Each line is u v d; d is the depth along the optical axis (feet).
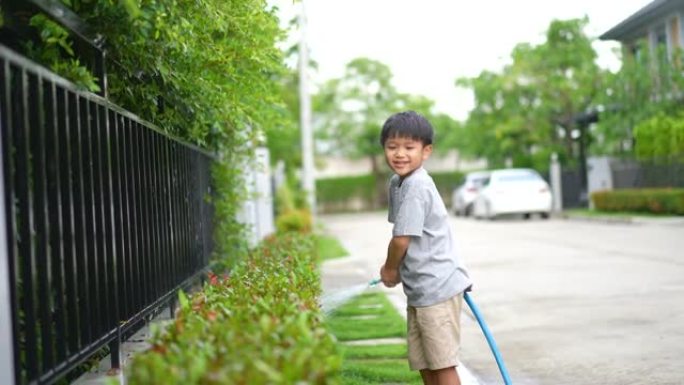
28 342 10.11
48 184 11.07
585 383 16.47
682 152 66.80
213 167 26.45
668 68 70.90
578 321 23.17
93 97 12.86
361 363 17.87
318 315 9.64
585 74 88.28
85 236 12.32
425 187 11.95
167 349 8.17
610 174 81.71
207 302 11.10
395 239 11.89
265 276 13.69
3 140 9.27
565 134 95.30
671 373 16.90
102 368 14.08
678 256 38.47
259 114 22.45
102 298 13.02
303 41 69.41
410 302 12.19
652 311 24.16
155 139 17.35
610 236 52.70
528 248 47.09
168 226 18.35
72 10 12.94
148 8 13.03
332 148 143.95
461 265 12.28
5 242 8.95
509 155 102.06
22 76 9.96
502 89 97.14
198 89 17.10
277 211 65.67
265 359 6.99
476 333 22.22
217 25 15.21
